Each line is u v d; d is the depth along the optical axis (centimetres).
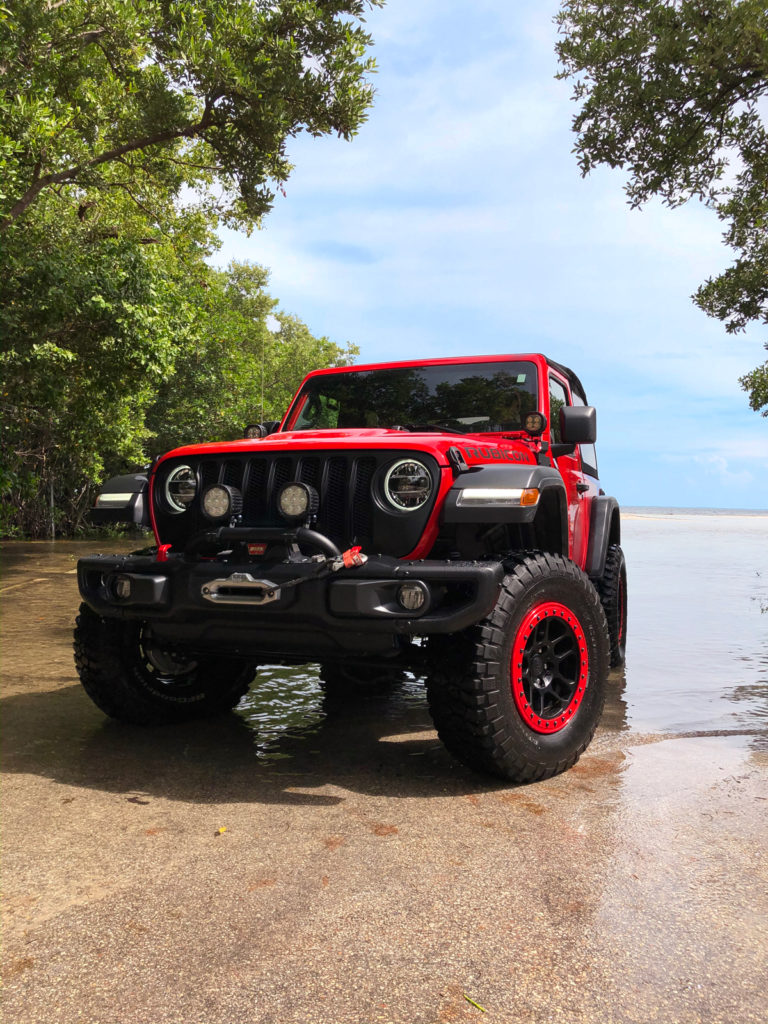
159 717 409
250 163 1205
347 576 306
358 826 276
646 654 625
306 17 1082
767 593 1062
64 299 1041
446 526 332
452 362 471
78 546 1812
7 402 1201
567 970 186
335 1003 174
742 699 472
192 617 333
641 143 962
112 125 1213
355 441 334
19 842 261
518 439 420
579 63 938
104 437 1491
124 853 253
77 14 1056
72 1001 175
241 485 350
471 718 304
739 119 947
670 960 190
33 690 481
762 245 1263
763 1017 168
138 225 1541
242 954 193
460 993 177
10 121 941
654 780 326
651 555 1805
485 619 308
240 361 2489
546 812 290
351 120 1148
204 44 1052
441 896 223
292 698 480
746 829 272
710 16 869
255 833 269
